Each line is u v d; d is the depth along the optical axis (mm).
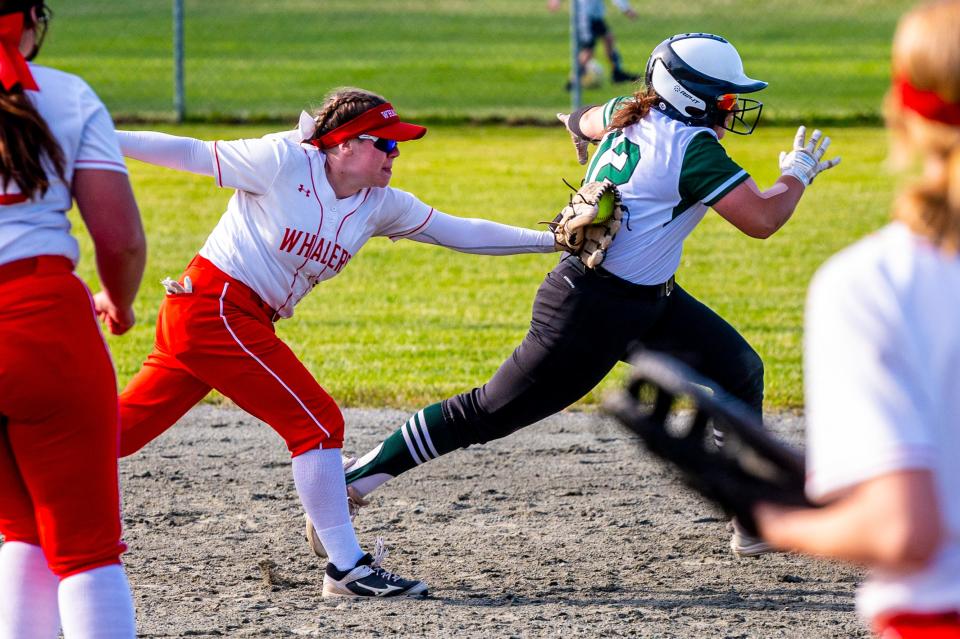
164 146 14211
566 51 88875
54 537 10523
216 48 88125
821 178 50375
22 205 10047
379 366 26469
